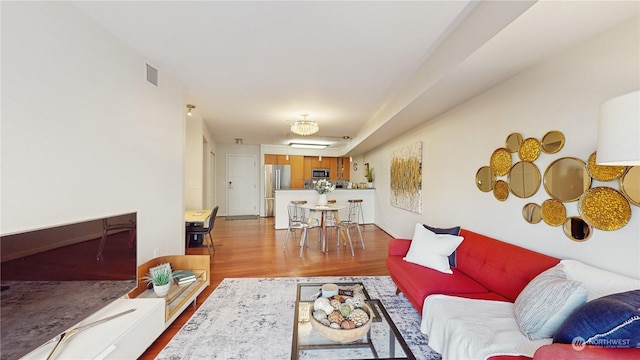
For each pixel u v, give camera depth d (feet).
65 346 4.26
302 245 13.30
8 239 3.54
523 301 4.69
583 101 5.23
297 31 6.48
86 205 5.86
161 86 8.66
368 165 23.76
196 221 12.40
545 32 4.83
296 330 5.04
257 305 7.83
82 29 5.73
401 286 7.73
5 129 4.31
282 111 13.76
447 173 10.33
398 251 8.88
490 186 7.91
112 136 6.62
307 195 20.16
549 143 5.95
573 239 5.44
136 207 7.50
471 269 7.22
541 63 6.13
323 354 5.52
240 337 6.24
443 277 7.00
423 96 8.58
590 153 5.11
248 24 6.20
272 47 7.26
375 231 18.85
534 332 4.30
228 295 8.49
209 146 19.49
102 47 6.29
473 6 5.51
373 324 5.92
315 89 10.50
